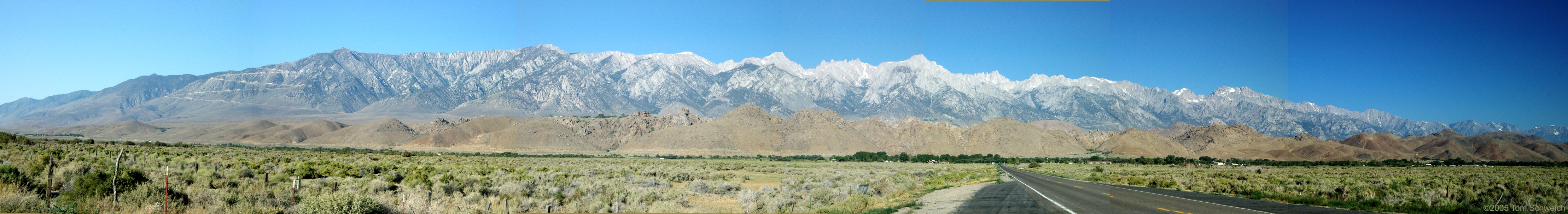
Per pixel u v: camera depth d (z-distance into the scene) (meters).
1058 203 18.48
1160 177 37.97
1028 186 26.03
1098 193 22.56
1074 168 55.03
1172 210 17.23
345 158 64.94
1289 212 16.89
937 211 17.20
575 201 20.09
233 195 17.75
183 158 43.09
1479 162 113.50
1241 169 69.12
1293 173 54.19
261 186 21.92
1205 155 131.00
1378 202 19.09
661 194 23.30
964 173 39.41
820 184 28.45
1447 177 43.19
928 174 39.62
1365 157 150.50
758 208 18.97
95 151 51.31
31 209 15.23
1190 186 28.27
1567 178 41.50
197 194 17.75
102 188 16.66
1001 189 24.33
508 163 59.69
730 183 33.94
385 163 49.25
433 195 20.84
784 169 53.78
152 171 25.22
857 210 18.34
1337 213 16.78
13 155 37.94
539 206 19.03
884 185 25.67
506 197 19.94
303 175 31.73
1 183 17.41
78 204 15.73
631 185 27.78
